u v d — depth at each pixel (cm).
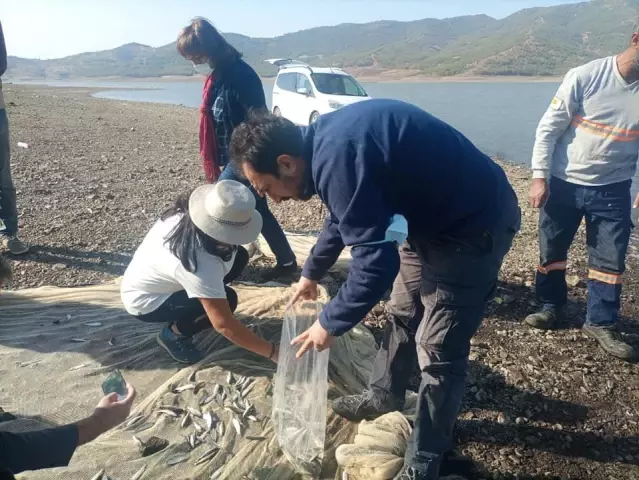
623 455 333
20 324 417
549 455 331
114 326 415
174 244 318
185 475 290
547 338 448
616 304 431
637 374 404
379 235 236
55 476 280
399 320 315
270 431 322
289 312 321
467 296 260
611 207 407
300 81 1644
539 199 415
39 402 336
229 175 443
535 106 2772
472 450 334
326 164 232
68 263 550
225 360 374
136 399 345
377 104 241
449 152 239
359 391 363
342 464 301
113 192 822
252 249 567
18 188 800
